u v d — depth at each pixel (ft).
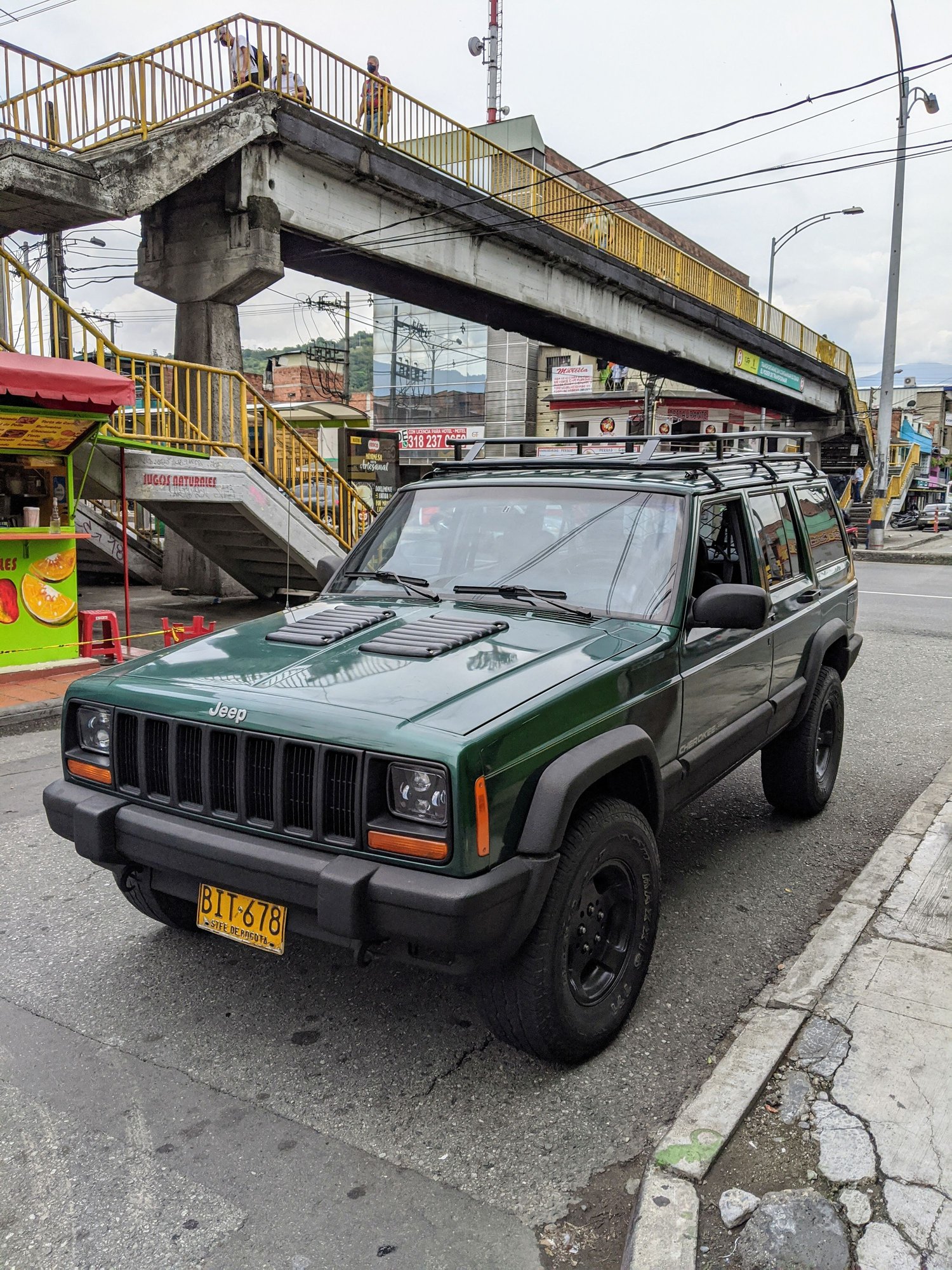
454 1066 9.80
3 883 14.40
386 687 9.16
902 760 21.02
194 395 45.93
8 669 27.25
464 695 8.89
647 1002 11.03
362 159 47.52
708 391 114.21
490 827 8.15
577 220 66.64
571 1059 9.57
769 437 16.31
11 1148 8.48
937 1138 8.06
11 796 18.45
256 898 9.25
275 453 40.57
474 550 12.84
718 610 10.86
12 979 11.50
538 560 12.32
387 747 8.18
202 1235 7.48
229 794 9.29
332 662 10.06
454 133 55.72
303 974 11.68
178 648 11.51
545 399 127.34
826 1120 8.32
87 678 10.84
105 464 32.71
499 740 8.28
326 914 8.21
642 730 10.17
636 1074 9.63
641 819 10.11
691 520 12.07
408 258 53.42
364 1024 10.57
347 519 44.16
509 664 9.71
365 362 154.10
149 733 9.86
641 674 10.43
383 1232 7.54
